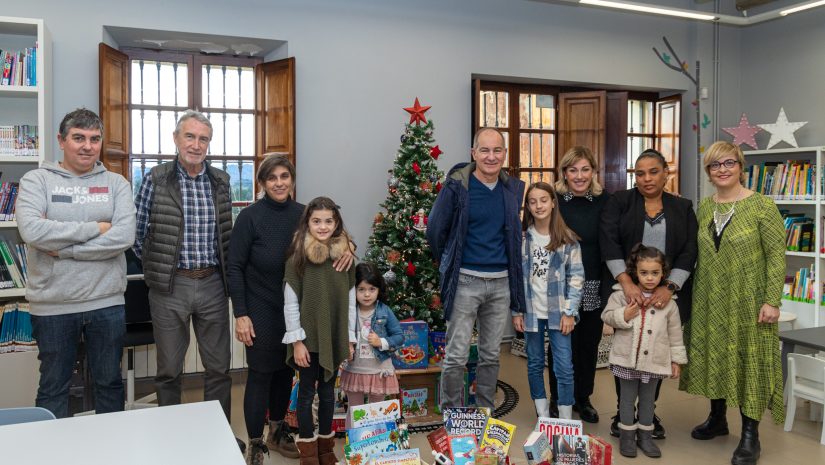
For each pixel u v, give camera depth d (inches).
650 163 122.4
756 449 117.3
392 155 194.9
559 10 214.7
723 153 118.3
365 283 114.9
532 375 128.7
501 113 218.5
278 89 181.5
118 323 100.0
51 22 159.3
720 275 118.8
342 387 116.9
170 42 178.9
